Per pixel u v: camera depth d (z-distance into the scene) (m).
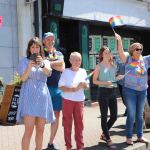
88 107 13.31
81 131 6.97
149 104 9.40
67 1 13.11
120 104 14.09
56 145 7.23
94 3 14.26
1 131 8.88
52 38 7.03
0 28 11.29
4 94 9.72
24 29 11.77
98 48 15.22
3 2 11.36
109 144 7.59
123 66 8.66
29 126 5.95
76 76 6.84
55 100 7.03
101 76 7.43
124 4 15.78
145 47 18.16
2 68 11.38
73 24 13.85
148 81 9.23
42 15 12.41
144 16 17.08
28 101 5.95
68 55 13.95
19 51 11.72
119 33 16.58
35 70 5.99
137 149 7.71
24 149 6.02
